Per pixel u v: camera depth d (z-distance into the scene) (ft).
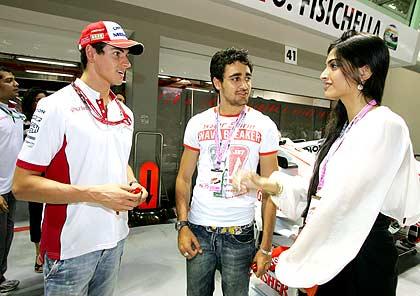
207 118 4.56
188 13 13.53
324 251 2.94
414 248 10.93
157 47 13.58
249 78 4.29
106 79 3.88
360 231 2.81
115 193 3.47
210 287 4.49
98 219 3.82
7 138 7.09
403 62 16.31
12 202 7.70
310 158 7.37
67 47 13.37
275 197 3.75
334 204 2.87
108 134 3.95
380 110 3.05
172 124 16.57
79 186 3.46
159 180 14.33
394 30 14.88
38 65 15.06
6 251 7.65
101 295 4.19
